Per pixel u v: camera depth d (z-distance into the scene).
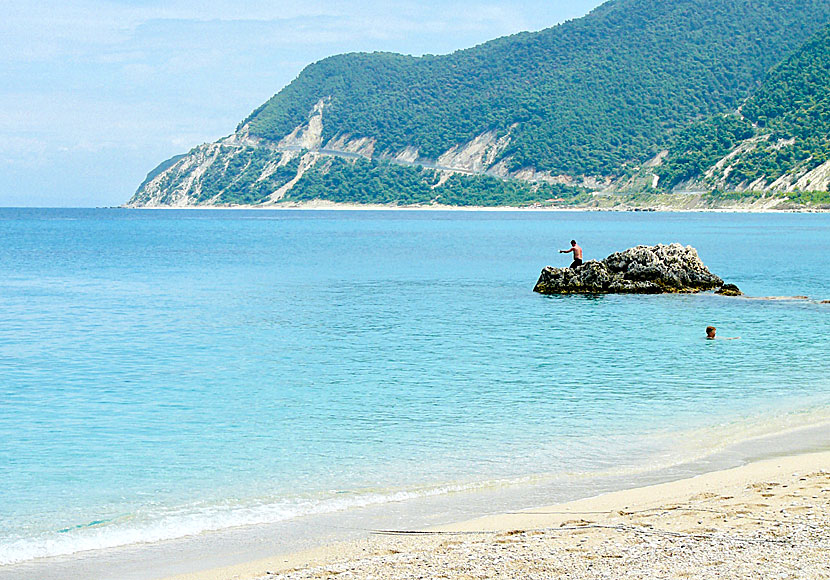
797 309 48.69
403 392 27.53
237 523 15.92
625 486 17.58
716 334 39.72
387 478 18.56
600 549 13.35
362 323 44.06
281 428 23.03
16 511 16.69
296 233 175.62
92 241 141.75
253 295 58.53
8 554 14.49
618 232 169.00
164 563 13.98
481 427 22.95
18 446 21.39
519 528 14.93
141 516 16.38
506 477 18.50
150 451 20.91
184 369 31.78
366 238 152.25
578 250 59.12
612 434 22.12
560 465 19.34
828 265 82.38
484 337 39.09
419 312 48.47
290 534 15.23
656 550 13.15
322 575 12.72
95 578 13.40
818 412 24.41
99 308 51.28
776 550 12.90
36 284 67.06
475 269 81.12
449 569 12.72
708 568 12.22
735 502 15.82
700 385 28.34
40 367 32.25
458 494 17.38
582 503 16.36
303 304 52.88
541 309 49.38
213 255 104.62
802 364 32.16
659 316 46.03
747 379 29.33
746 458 19.58
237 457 20.33
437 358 33.81
